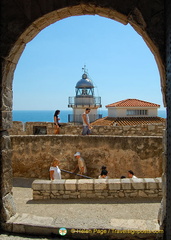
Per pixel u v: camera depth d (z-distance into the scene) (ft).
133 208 18.79
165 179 13.61
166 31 12.71
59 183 21.01
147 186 20.68
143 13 13.21
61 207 19.17
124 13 13.56
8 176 15.47
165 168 13.64
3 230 14.73
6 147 15.20
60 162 29.76
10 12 14.06
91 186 20.84
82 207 19.10
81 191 20.92
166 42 12.74
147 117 93.04
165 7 12.92
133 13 13.52
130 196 20.79
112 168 29.19
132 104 94.68
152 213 17.83
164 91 13.50
